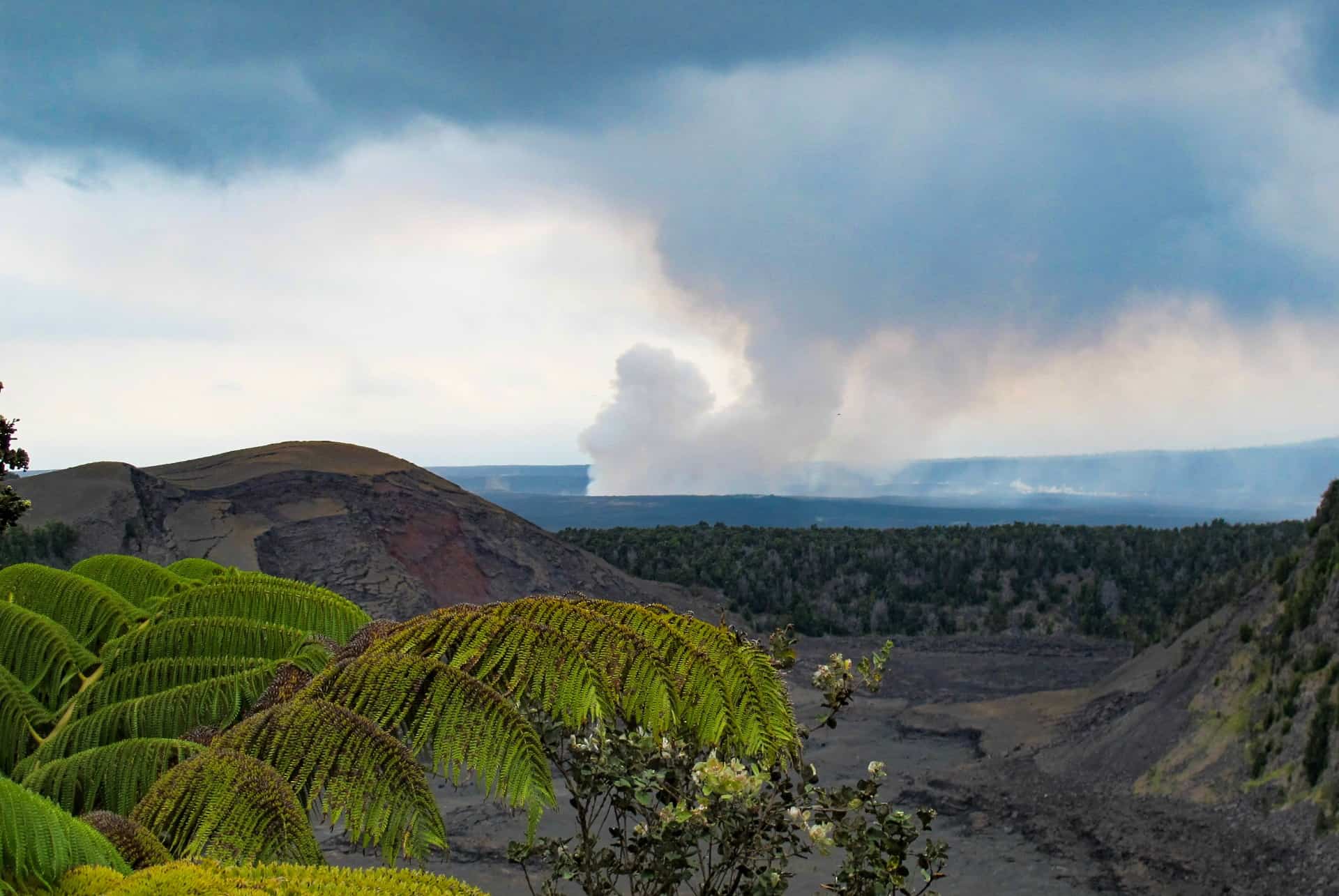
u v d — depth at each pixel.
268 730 2.88
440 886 1.83
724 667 3.72
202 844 2.46
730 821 3.80
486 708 2.98
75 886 1.77
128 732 3.92
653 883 3.82
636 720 3.76
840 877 3.83
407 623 3.62
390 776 2.74
